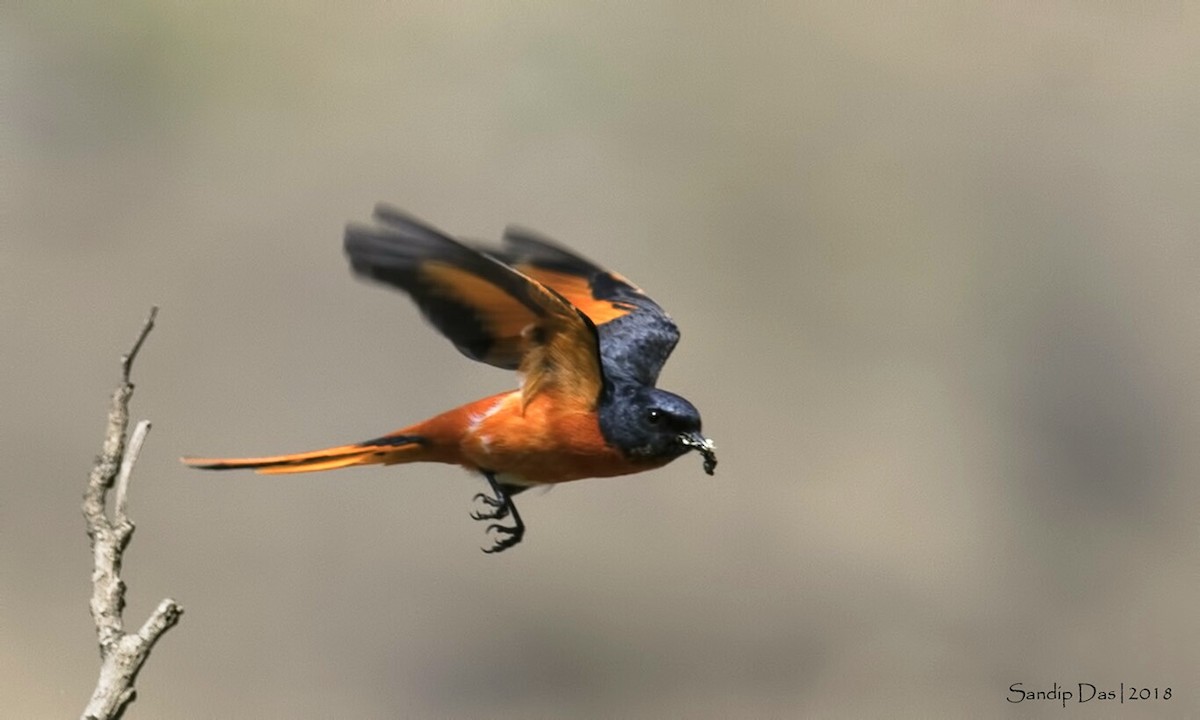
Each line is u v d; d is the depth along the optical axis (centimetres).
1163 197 3147
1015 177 3173
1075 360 2914
